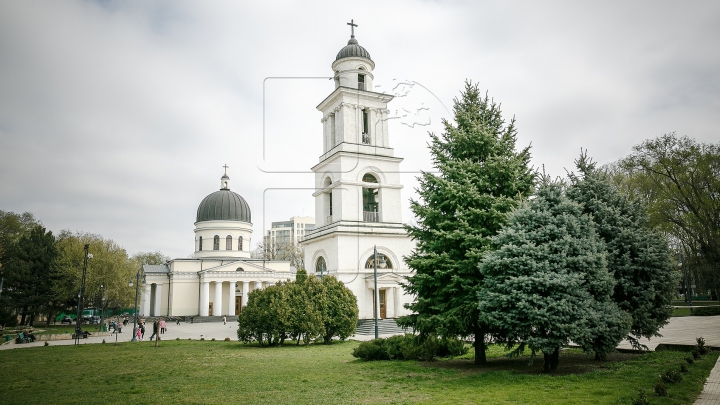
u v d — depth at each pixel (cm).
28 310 6131
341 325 3177
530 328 1427
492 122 1972
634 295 1747
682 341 2175
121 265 6022
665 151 4438
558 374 1477
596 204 1814
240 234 8131
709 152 4259
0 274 6184
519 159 1830
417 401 1186
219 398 1338
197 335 4438
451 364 1852
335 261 4034
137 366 2162
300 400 1266
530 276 1427
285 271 7900
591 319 1423
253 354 2553
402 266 4234
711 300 6425
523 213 1554
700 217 4281
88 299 6075
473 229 1712
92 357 2608
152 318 7138
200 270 7681
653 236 1786
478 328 1723
